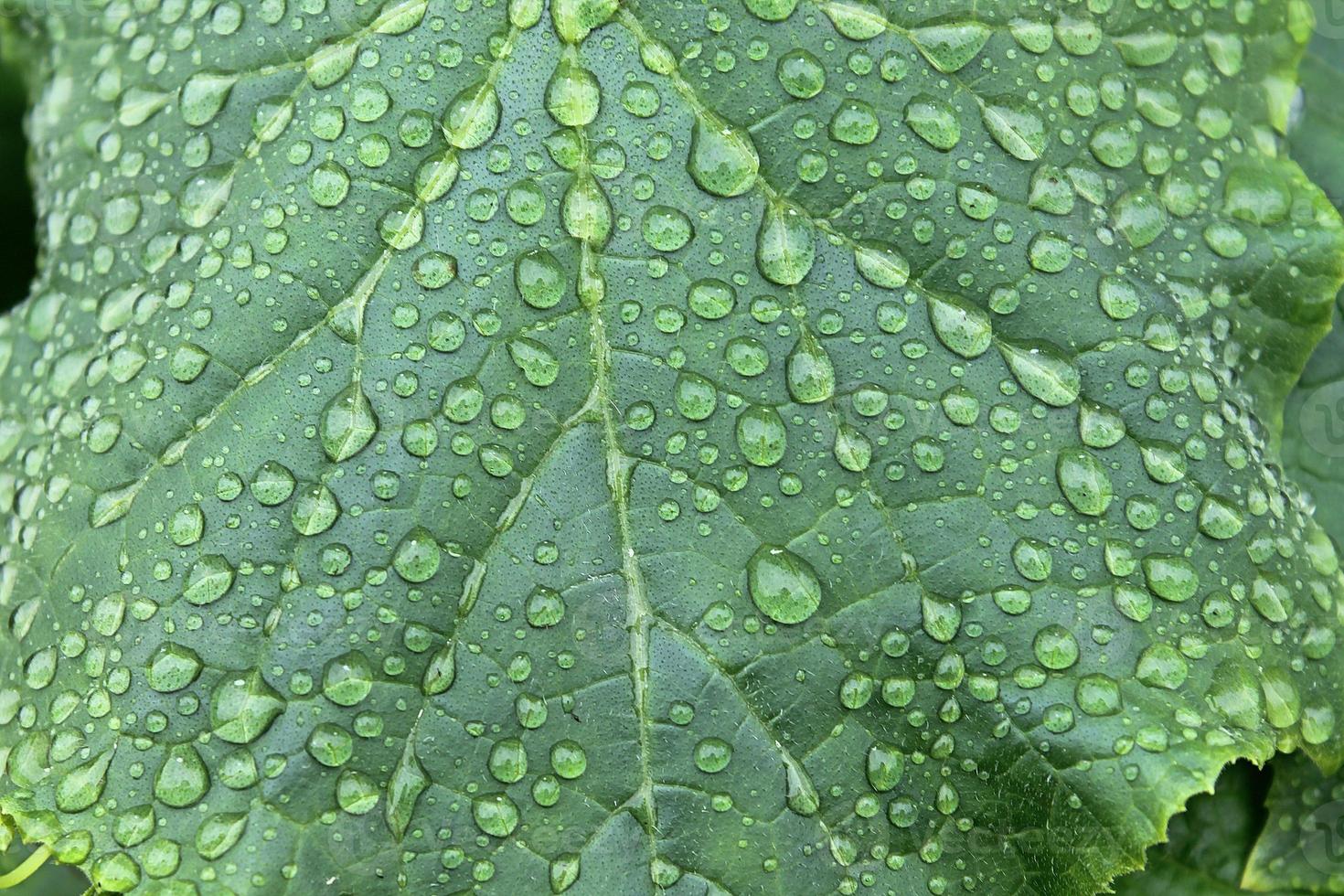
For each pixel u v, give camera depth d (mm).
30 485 321
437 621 309
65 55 336
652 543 311
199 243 317
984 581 310
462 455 311
